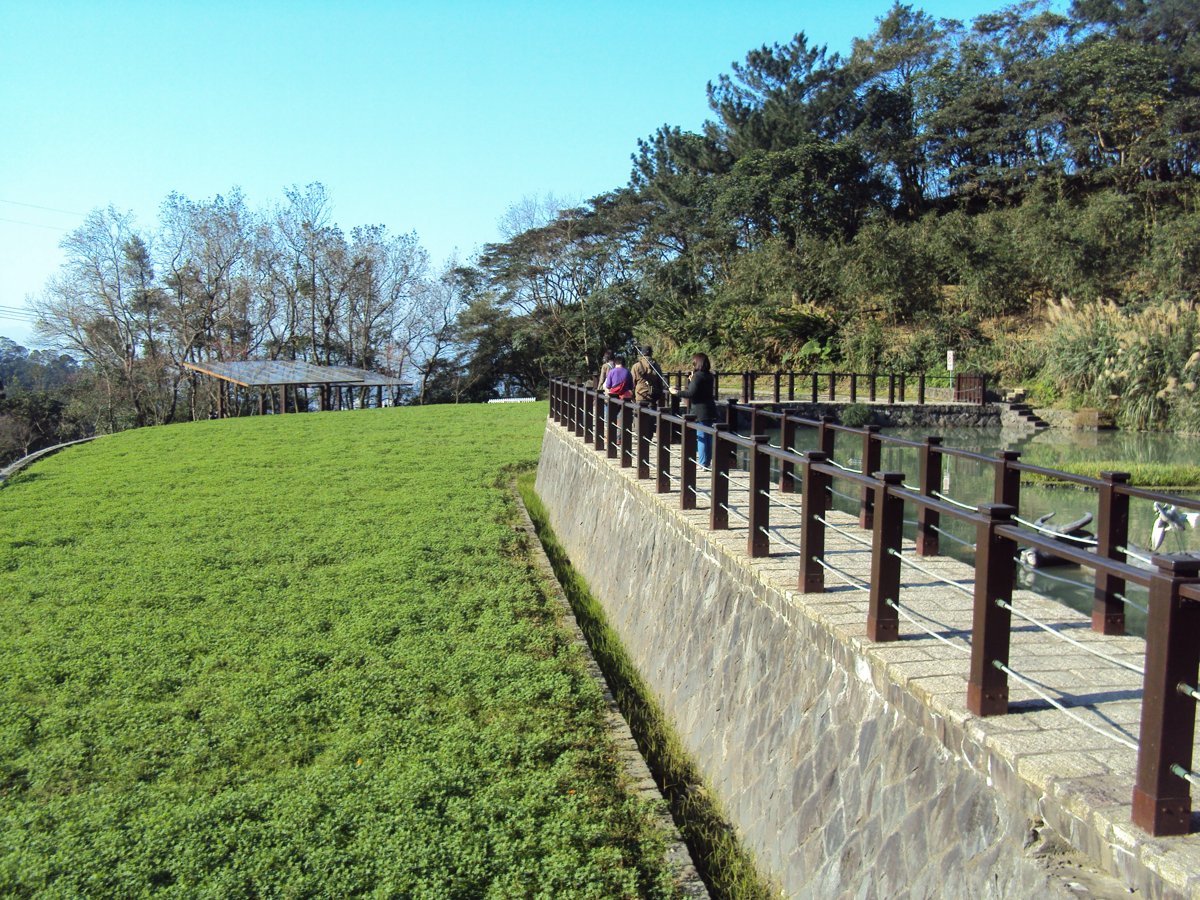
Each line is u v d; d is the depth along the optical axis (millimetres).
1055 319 27312
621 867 5438
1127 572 3145
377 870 5191
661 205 53000
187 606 9945
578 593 11789
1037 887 3199
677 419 9117
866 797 4547
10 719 7191
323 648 8680
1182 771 2926
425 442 24031
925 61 50812
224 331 54562
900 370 32031
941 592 5879
